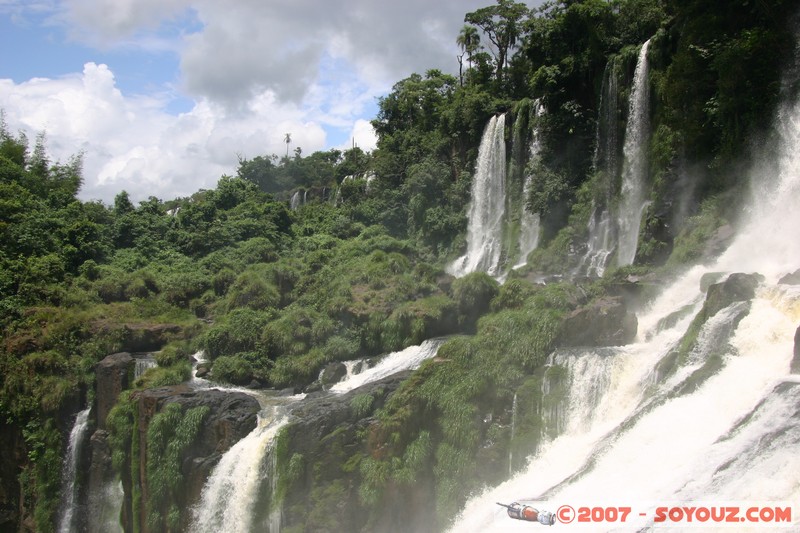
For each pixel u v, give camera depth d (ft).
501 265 166.61
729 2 111.65
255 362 115.65
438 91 255.50
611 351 82.23
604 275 122.42
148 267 162.71
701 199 118.73
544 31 164.45
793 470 47.16
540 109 167.94
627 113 142.41
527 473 76.48
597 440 70.23
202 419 93.61
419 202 201.98
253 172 424.87
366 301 118.73
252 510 84.23
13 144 219.20
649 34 148.36
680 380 69.41
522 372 84.84
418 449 81.46
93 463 113.50
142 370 119.55
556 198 152.66
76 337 130.52
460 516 78.07
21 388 121.60
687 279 101.86
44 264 149.89
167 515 91.91
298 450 84.17
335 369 109.19
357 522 81.20
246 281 136.77
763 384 60.54
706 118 115.03
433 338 107.45
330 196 316.40
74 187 218.18
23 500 119.24
